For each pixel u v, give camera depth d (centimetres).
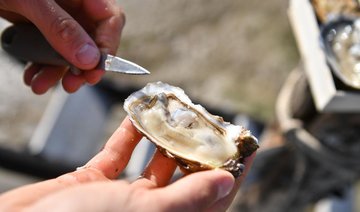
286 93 65
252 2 109
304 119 61
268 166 69
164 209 36
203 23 108
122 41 105
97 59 48
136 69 47
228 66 103
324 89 53
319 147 60
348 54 56
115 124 86
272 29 106
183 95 49
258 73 102
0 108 86
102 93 85
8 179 82
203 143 46
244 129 46
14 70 90
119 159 44
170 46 105
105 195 35
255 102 99
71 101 83
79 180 40
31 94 88
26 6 48
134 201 35
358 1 60
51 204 34
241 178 44
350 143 59
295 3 59
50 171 82
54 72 55
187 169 43
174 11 109
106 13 52
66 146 81
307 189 68
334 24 58
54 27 47
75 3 52
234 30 107
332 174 64
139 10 109
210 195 37
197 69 102
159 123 46
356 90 54
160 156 44
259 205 73
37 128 84
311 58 56
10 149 82
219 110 88
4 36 53
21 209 35
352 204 83
